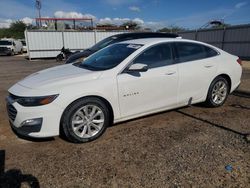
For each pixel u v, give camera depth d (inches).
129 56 164.1
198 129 167.5
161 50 176.7
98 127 154.2
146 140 151.7
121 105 159.3
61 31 914.1
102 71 155.4
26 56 1107.9
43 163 127.4
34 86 144.8
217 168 120.5
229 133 160.4
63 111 141.3
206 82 197.8
